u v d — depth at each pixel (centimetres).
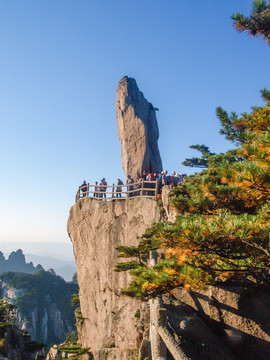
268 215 742
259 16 1182
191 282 845
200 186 920
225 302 1073
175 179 2534
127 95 3688
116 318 2197
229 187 871
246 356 934
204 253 838
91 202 3192
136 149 3466
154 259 1461
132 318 2045
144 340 1038
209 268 878
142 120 3534
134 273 1039
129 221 2702
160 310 838
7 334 5053
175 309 1139
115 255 2725
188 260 881
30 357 5712
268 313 979
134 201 2738
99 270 2898
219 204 921
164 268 905
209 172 1586
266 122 892
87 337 3127
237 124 1454
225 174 798
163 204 2350
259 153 686
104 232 2889
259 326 966
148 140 3622
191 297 1191
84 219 3225
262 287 946
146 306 1338
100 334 2753
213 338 998
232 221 725
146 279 911
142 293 917
